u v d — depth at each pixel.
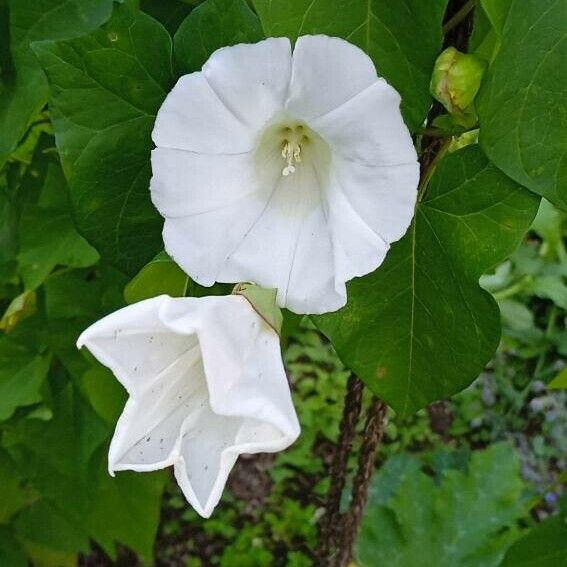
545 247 0.77
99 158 0.22
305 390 0.81
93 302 0.35
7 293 0.38
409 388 0.22
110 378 0.33
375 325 0.21
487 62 0.19
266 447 0.17
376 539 0.52
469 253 0.20
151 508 0.40
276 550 0.74
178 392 0.18
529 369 0.82
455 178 0.20
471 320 0.21
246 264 0.19
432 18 0.19
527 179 0.18
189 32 0.21
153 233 0.22
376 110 0.17
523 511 0.54
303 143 0.19
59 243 0.33
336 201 0.18
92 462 0.39
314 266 0.19
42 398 0.37
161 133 0.18
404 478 0.53
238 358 0.17
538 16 0.18
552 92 0.18
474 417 0.81
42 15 0.25
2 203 0.35
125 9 0.21
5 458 0.45
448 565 0.52
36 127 0.35
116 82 0.22
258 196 0.19
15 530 0.49
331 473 0.32
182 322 0.17
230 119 0.18
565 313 0.80
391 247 0.21
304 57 0.17
